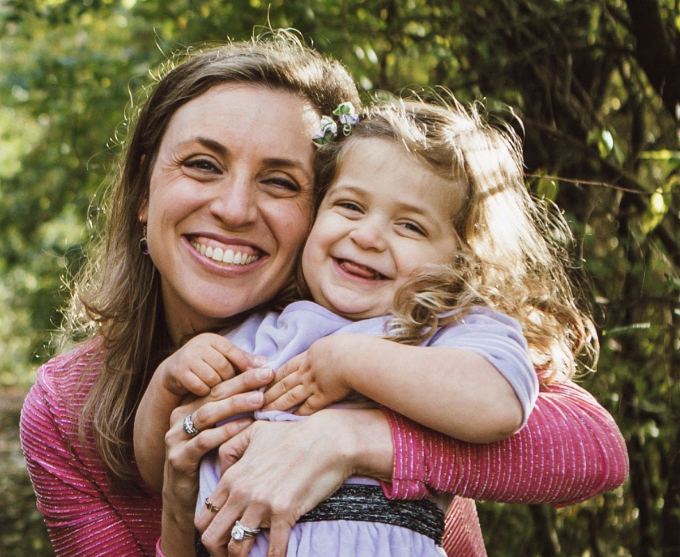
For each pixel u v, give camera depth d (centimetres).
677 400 252
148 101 187
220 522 148
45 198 835
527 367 146
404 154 168
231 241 174
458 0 294
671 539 222
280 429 153
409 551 145
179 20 440
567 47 267
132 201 192
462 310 161
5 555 549
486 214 174
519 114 274
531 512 282
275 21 361
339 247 168
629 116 286
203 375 160
